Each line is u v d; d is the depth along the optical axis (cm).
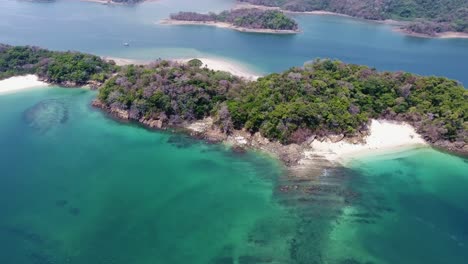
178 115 9638
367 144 8662
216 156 8369
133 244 5978
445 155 8512
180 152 8544
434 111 9294
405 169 7950
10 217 6512
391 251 5925
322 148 8481
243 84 10625
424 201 7044
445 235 6275
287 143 8581
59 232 6191
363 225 6431
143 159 8281
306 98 9225
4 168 7875
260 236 6172
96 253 5781
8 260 5628
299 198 7025
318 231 6288
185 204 6894
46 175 7688
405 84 10150
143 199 7019
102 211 6688
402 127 9306
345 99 9231
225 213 6675
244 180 7556
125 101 9938
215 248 5925
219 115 9188
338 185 7381
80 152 8538
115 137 9181
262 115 8825
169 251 5847
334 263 5684
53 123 9781
